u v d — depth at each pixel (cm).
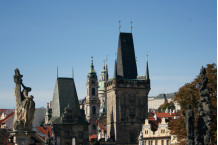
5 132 9575
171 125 9856
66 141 18238
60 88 19000
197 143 3969
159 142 17275
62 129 18262
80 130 18512
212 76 8688
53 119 18512
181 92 9300
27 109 3559
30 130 3584
